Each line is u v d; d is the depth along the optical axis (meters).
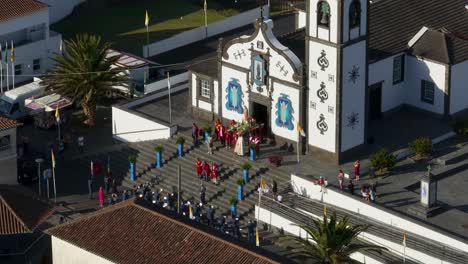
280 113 137.88
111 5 174.88
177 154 139.88
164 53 161.38
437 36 143.88
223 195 134.00
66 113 151.25
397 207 128.00
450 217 126.44
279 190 132.50
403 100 145.75
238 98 140.75
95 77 146.50
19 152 142.88
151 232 113.19
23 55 156.88
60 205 135.00
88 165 141.88
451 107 143.25
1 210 125.31
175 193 135.25
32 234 129.00
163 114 145.50
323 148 136.00
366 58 134.88
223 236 113.88
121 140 145.50
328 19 131.75
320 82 134.25
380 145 138.50
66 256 114.56
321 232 118.94
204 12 173.62
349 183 131.12
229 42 139.25
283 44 139.12
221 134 139.12
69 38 165.75
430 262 121.62
